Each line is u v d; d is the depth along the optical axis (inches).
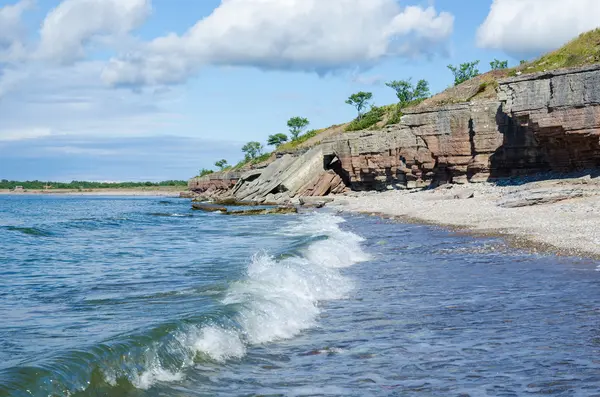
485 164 1953.7
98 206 3757.4
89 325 387.5
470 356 325.4
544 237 847.7
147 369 290.4
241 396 269.0
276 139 6515.8
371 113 4124.0
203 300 463.8
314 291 539.5
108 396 255.6
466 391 267.9
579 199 1240.8
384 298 512.1
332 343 365.4
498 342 351.3
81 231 1520.7
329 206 2313.0
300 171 2920.8
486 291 521.0
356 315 446.3
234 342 352.8
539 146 1808.6
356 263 741.3
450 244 880.9
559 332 369.4
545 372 291.6
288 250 767.7
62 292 553.6
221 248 998.4
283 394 272.2
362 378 294.7
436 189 2094.0
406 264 717.3
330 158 2974.9
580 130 1476.4
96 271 719.1
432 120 2146.9
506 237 898.1
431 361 319.6
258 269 622.2
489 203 1454.2
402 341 364.8
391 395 267.7
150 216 2249.0
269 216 2057.1
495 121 1937.7
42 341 339.3
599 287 514.9
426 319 423.5
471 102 2025.1
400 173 2488.9
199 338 343.0
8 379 244.7
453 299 494.0
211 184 5068.9
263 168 3816.4
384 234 1089.4
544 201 1275.8
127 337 318.3
